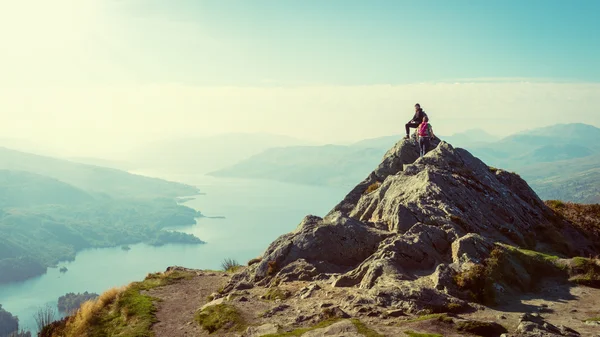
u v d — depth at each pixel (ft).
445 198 104.32
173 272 129.08
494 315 61.52
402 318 60.95
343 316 64.18
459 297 68.85
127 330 79.66
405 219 98.63
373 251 93.40
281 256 96.89
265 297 82.53
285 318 68.33
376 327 57.41
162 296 100.89
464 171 122.21
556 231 111.14
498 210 109.50
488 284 70.79
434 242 88.58
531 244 104.12
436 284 71.20
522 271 77.61
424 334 52.65
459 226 96.17
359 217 123.95
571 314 62.18
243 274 99.71
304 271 90.17
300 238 98.78
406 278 76.18
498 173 134.10
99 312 95.76
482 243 81.92
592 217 131.23
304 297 77.82
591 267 77.92
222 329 69.51
